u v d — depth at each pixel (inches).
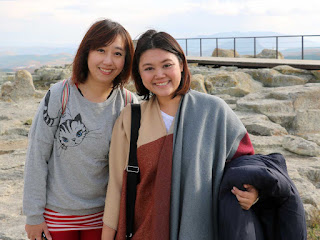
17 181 191.0
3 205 162.1
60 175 88.4
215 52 892.0
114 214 88.4
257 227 77.0
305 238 78.7
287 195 76.5
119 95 94.7
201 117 83.0
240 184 75.3
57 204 88.6
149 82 83.5
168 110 86.5
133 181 86.0
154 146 83.3
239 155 85.4
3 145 261.4
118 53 87.6
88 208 90.3
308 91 308.8
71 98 86.8
